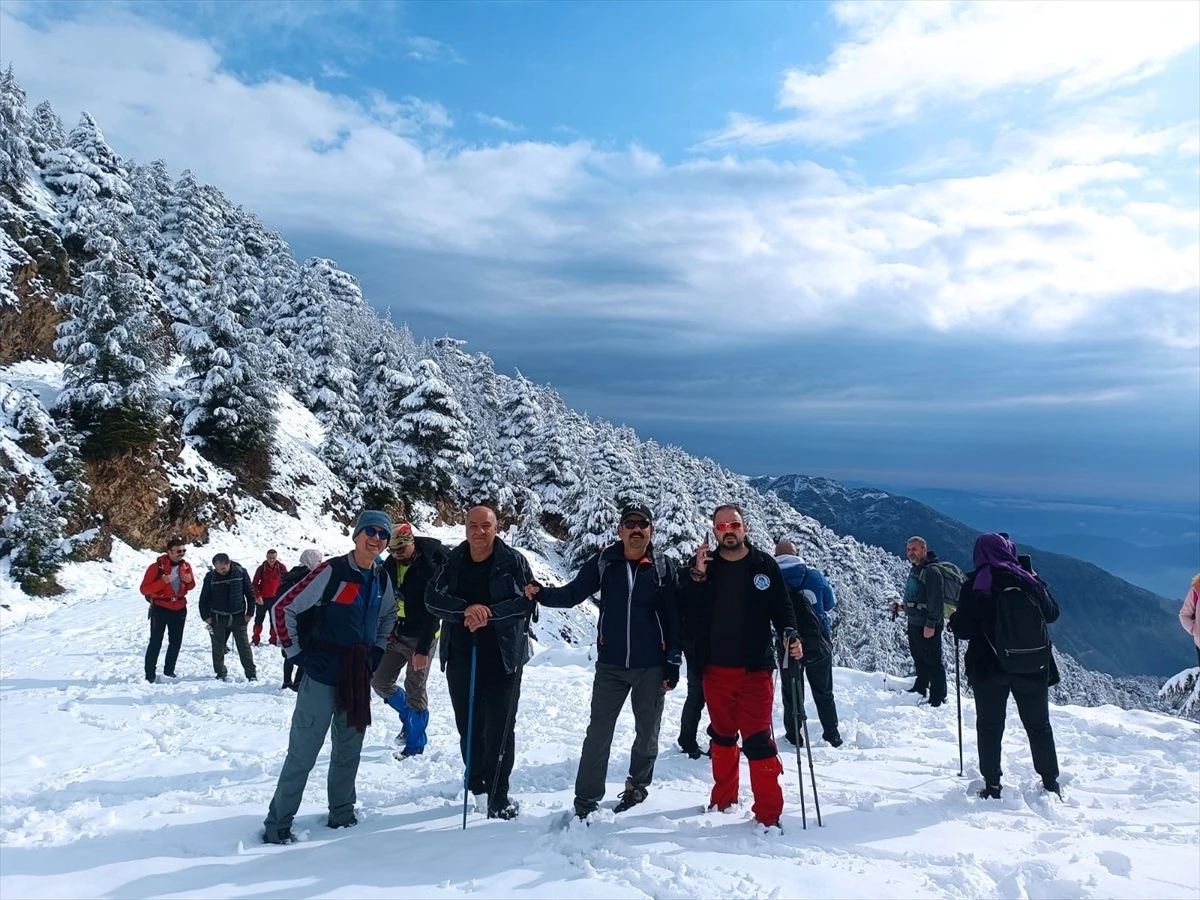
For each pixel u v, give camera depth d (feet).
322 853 14.20
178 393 103.86
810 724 29.32
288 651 15.16
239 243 152.15
